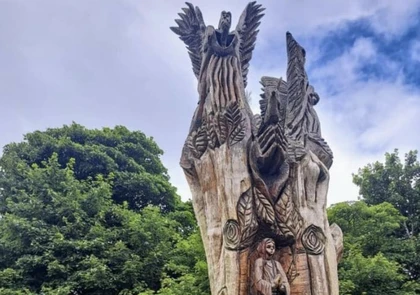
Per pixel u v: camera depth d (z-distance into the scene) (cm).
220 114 859
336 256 853
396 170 2334
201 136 894
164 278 1856
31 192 2217
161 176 2808
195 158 894
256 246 823
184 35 985
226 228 810
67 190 2141
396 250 2059
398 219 2073
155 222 2092
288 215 834
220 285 802
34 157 2486
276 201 838
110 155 2639
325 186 878
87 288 1861
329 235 852
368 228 1994
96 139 2745
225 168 835
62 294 1727
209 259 832
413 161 2350
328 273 826
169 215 2402
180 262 1948
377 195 2333
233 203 814
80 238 1991
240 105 870
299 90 946
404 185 2314
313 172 866
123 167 2650
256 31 972
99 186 2233
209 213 852
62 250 1925
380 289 1755
